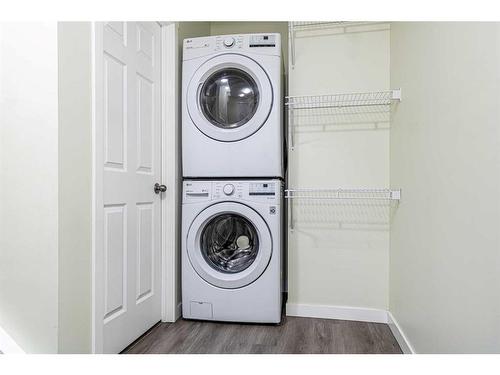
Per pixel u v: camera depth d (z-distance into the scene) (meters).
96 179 1.28
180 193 2.03
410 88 1.52
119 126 1.48
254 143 1.88
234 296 1.86
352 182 1.96
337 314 1.96
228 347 1.56
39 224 1.12
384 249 1.92
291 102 2.01
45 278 1.11
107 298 1.37
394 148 1.81
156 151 1.86
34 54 1.12
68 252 1.15
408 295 1.51
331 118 1.98
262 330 1.78
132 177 1.59
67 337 1.14
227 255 1.99
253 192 1.85
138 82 1.66
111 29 1.41
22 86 1.13
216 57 1.90
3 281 1.16
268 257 1.82
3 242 1.16
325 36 1.99
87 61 1.25
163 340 1.65
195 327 1.83
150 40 1.80
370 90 1.94
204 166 1.92
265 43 1.88
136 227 1.63
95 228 1.28
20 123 1.14
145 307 1.72
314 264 2.00
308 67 2.01
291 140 2.01
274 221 1.83
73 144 1.17
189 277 1.91
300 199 2.01
